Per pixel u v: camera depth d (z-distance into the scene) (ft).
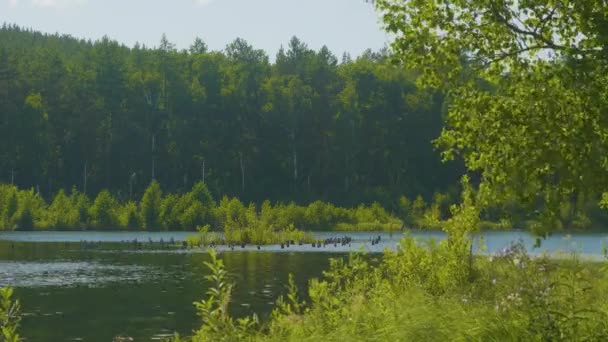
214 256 32.76
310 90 432.66
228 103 427.33
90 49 509.76
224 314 33.04
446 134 34.37
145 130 420.77
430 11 34.04
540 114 30.86
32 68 441.27
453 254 47.98
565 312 30.25
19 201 299.58
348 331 33.83
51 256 158.81
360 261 45.52
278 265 131.44
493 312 31.17
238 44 527.81
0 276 115.03
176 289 97.66
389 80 419.13
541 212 30.17
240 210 276.41
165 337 63.72
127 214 296.71
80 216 301.22
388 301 40.47
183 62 477.77
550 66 31.58
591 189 28.86
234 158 414.82
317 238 228.02
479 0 33.50
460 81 33.68
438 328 30.42
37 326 69.21
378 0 34.42
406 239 50.80
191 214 289.94
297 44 515.50
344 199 388.98
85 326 69.31
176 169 415.03
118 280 109.19
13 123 396.37
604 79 31.07
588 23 31.14
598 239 179.73
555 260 48.29
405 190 385.09
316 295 38.37
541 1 32.96
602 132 30.32
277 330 37.47
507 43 33.96
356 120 414.62
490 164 32.68
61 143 411.13
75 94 431.84
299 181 413.39
